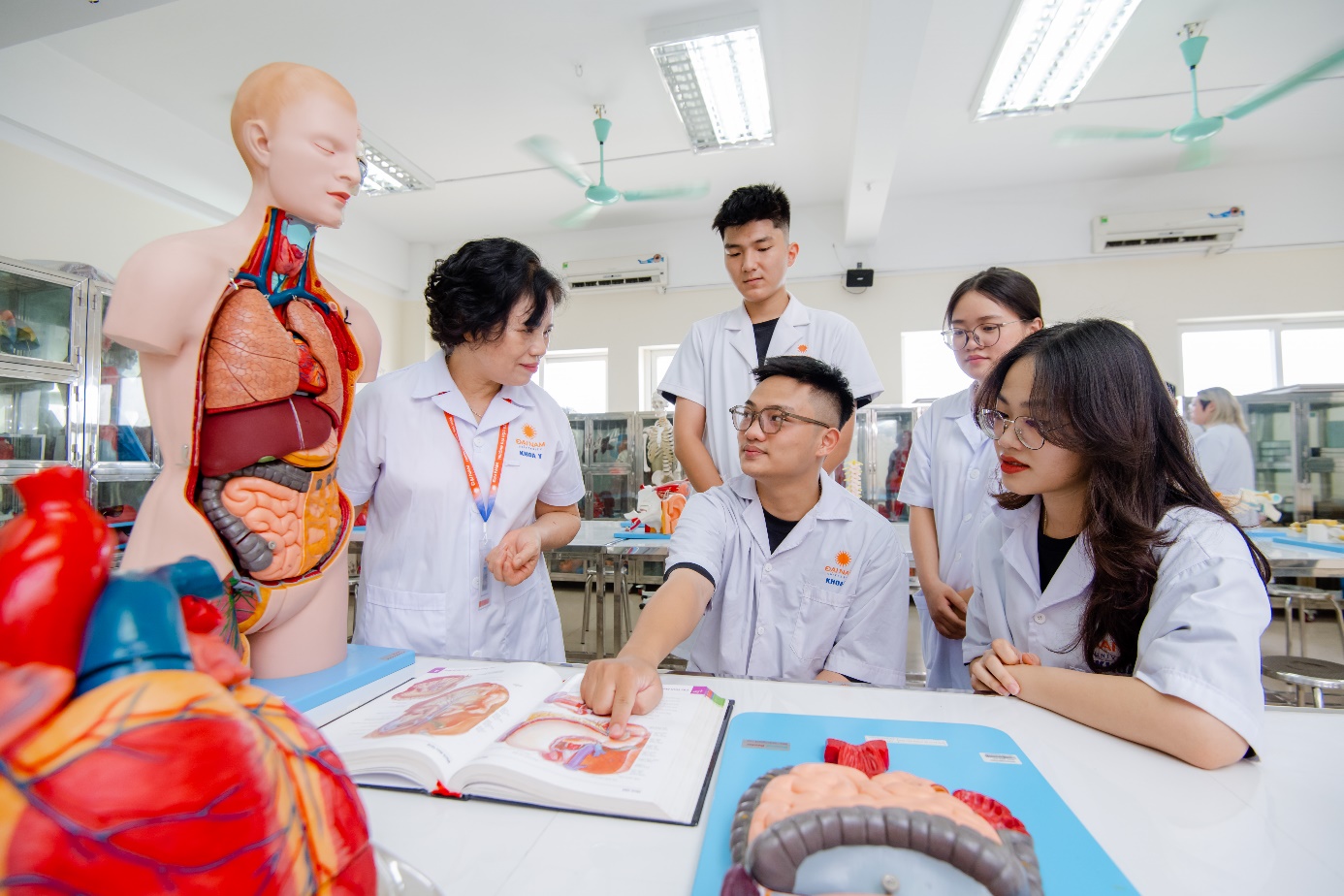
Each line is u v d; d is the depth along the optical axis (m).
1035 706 0.81
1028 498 1.06
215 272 0.79
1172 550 0.85
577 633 4.29
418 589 1.29
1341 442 4.40
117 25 3.59
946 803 0.46
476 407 1.35
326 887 0.33
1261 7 3.58
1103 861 0.48
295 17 3.54
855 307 6.09
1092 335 0.88
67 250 3.89
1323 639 4.02
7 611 0.28
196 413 0.78
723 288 6.44
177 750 0.27
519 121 4.58
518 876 0.47
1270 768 0.65
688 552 1.21
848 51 3.84
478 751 0.64
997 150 5.13
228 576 0.79
